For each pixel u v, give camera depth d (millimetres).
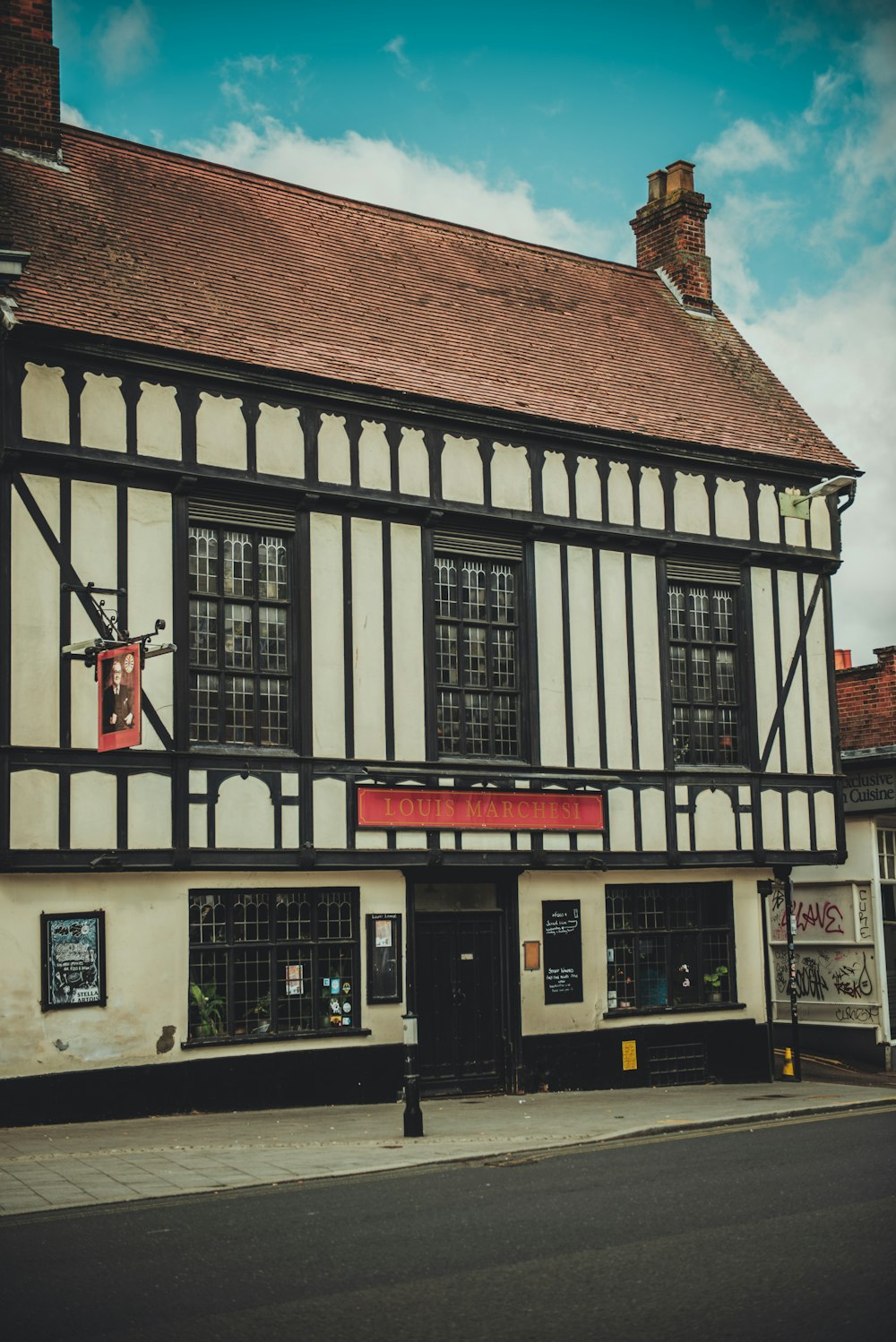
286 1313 6793
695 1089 17344
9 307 13773
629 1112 14602
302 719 15180
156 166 17719
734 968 18594
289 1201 9586
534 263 20609
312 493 15383
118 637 13781
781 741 18906
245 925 14953
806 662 19312
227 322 15648
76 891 13781
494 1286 7207
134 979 14039
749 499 19000
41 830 13453
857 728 21578
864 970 20328
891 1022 20203
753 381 20781
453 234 20141
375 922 15734
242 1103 14562
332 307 17094
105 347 14211
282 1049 14891
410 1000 15766
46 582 13719
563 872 17297
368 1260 7805
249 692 15062
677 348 20578
